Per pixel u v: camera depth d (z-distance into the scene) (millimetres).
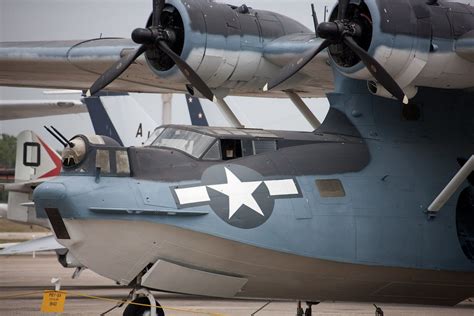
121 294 92188
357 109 59719
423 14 53781
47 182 51312
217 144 54438
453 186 56312
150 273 52375
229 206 52281
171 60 58281
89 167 51406
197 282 53656
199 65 57438
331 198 55438
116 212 50312
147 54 58594
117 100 125625
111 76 58219
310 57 55469
